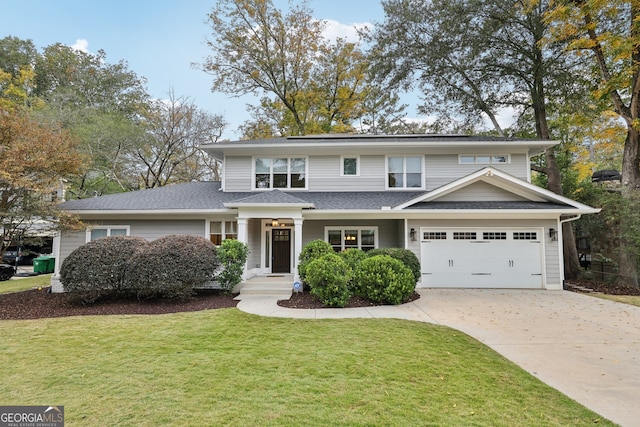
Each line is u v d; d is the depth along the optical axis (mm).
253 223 13008
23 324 7113
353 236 13078
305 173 14305
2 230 10320
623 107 14023
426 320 7504
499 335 6453
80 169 10945
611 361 5117
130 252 9188
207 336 6160
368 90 24922
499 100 18828
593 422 3330
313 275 9086
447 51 18078
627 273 13102
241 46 23594
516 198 12531
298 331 6523
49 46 30188
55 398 3725
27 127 9953
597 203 14633
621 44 12414
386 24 19734
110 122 22656
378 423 3232
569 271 15766
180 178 28078
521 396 3883
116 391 3887
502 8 16156
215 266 9844
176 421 3234
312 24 24078
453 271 11945
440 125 21047
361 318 7625
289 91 25250
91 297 9000
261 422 3225
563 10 13047
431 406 3594
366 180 14164
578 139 19875
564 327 7031
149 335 6223
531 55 16578
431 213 11688
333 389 3963
